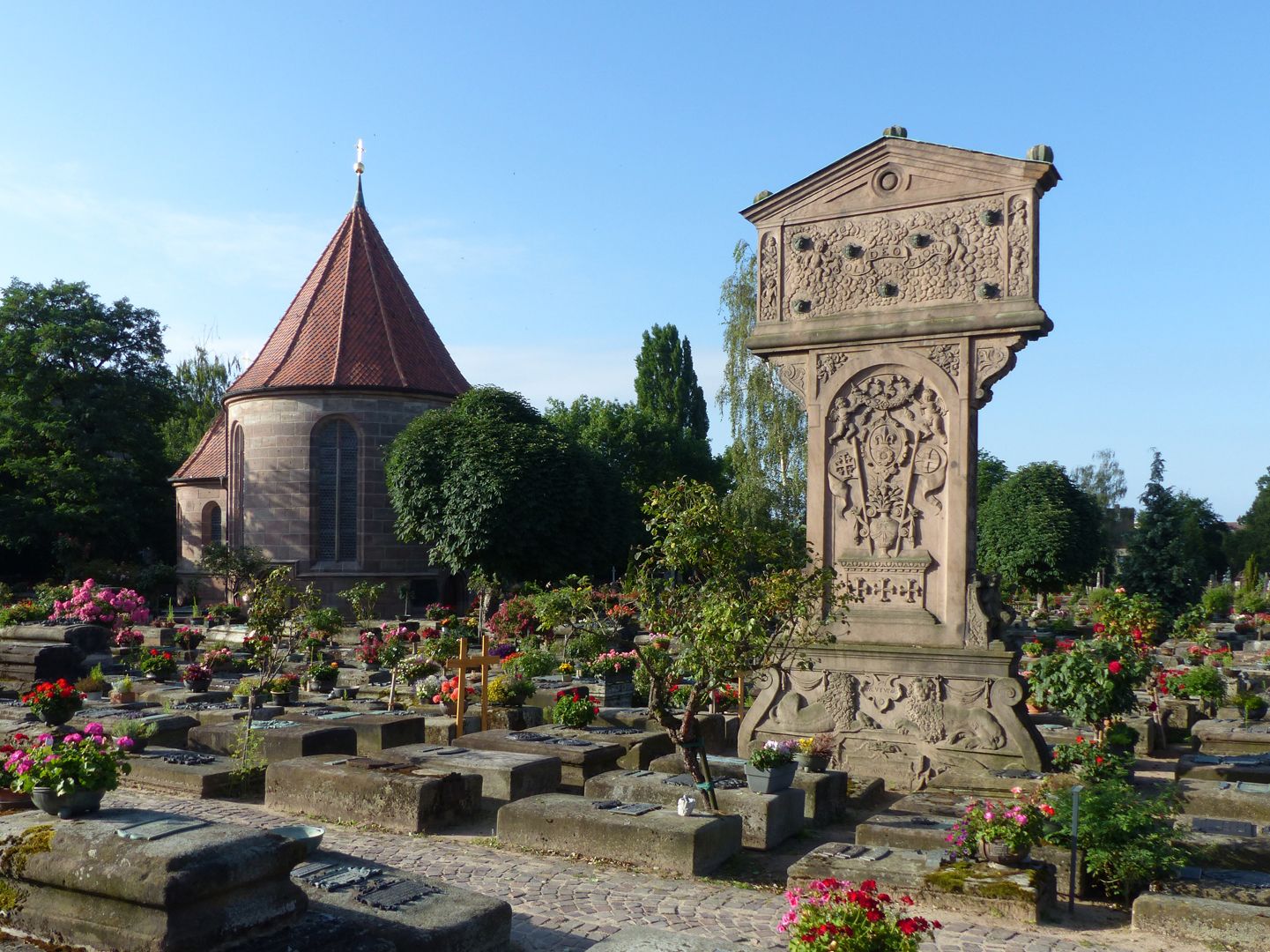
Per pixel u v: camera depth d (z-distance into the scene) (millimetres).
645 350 78062
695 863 10047
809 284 15375
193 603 54656
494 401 46312
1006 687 13766
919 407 14578
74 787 7051
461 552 43156
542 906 9062
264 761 14156
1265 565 97688
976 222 14336
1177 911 8539
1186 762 14508
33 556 61031
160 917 5949
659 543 11258
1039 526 52562
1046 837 9883
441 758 13641
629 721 17656
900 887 9203
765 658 11492
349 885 7922
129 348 61438
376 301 55000
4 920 6453
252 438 52406
